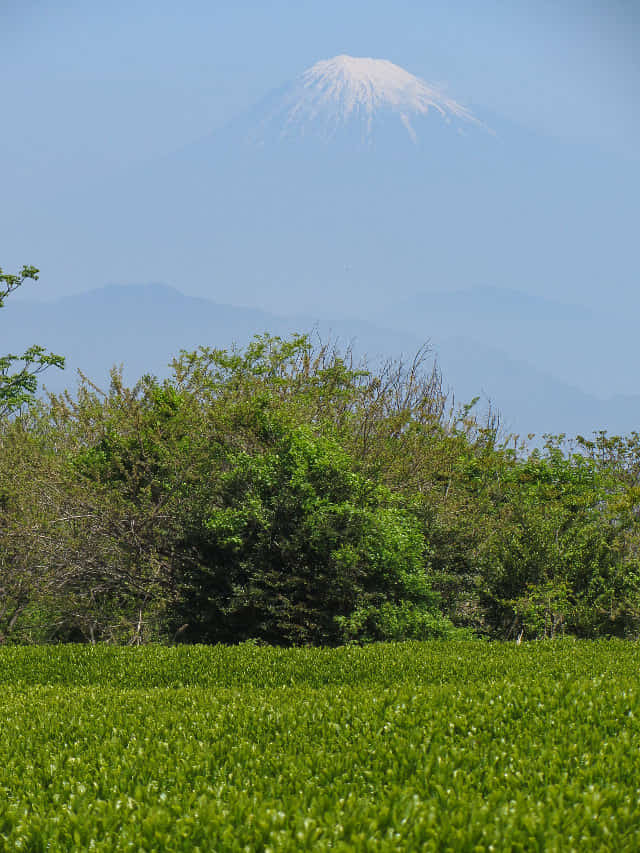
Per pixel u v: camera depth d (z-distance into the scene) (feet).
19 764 66.18
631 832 46.21
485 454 186.29
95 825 51.37
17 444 168.35
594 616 149.07
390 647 118.73
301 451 145.48
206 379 167.94
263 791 56.75
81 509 149.89
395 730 68.64
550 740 63.67
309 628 137.49
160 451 154.81
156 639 149.69
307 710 77.66
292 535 137.59
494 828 45.62
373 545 139.23
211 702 84.84
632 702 72.23
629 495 153.48
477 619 158.30
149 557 143.64
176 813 51.93
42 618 163.73
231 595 141.18
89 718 79.20
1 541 149.59
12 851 50.39
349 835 46.42
